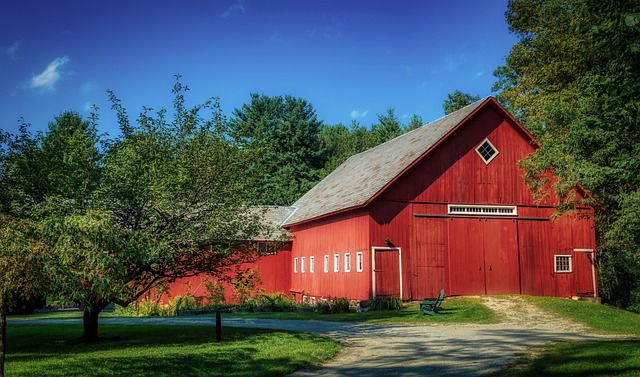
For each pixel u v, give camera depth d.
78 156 14.56
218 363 11.46
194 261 16.48
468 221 28.58
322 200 36.59
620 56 9.80
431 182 28.31
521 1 38.91
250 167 16.67
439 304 23.95
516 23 39.66
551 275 29.61
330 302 29.75
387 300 26.09
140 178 14.51
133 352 12.96
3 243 10.95
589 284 30.23
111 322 22.81
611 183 27.62
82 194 14.52
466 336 16.41
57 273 11.34
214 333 17.11
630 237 28.56
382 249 27.12
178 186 14.82
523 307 24.39
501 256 28.84
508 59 40.34
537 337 16.09
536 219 29.78
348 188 33.78
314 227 34.62
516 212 29.48
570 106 26.62
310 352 12.99
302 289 36.06
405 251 27.45
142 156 15.27
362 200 27.66
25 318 27.66
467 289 27.98
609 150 24.31
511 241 29.16
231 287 35.25
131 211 15.24
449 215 28.30
